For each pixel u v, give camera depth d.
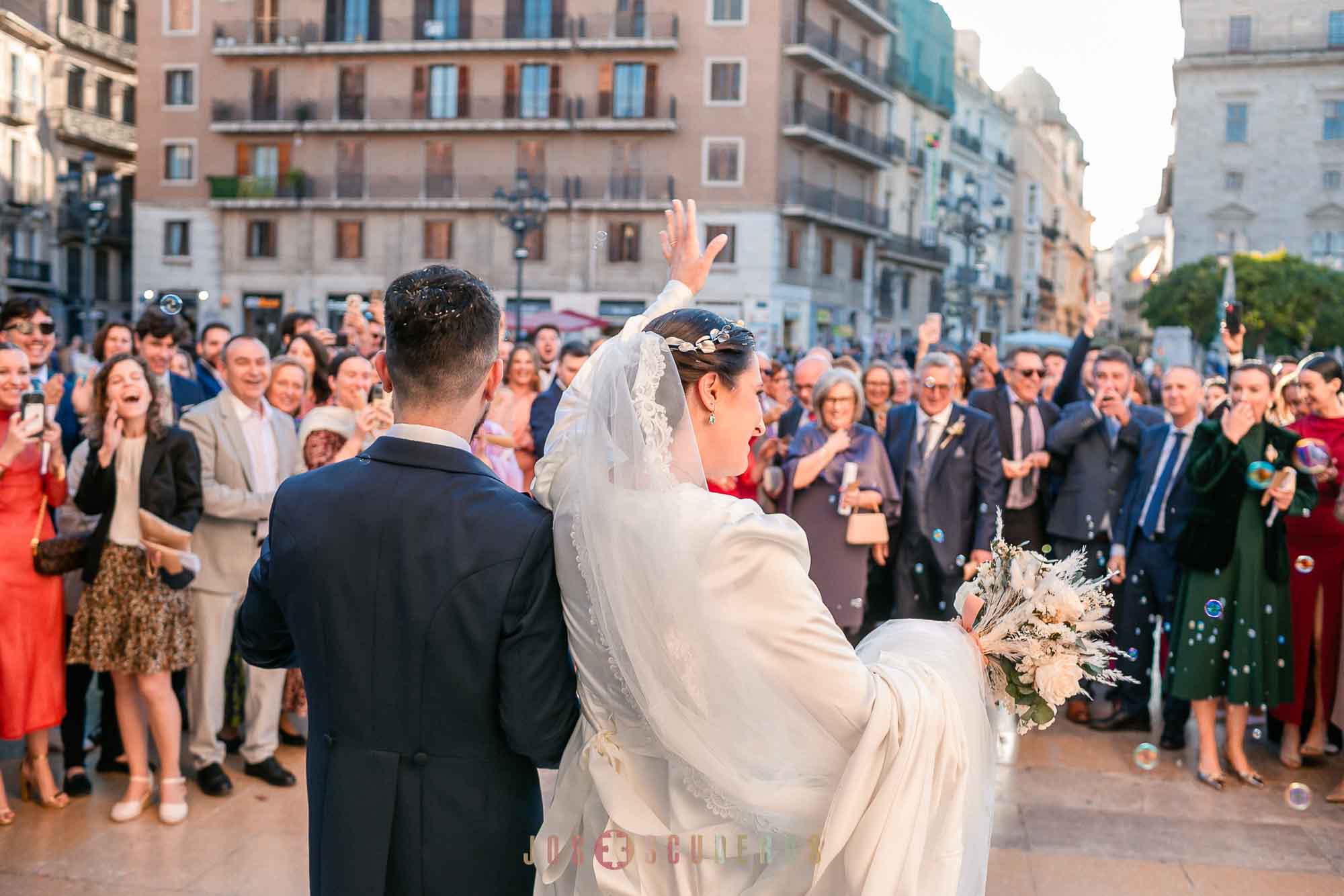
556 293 32.84
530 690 1.69
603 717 1.77
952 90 45.03
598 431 1.72
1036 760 5.03
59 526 4.62
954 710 1.80
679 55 32.03
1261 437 4.58
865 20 36.56
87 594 4.04
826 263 35.16
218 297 34.25
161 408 4.04
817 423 5.01
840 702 1.66
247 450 4.43
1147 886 3.69
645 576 1.63
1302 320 24.05
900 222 40.75
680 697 1.64
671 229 2.33
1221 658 4.65
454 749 1.72
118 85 34.56
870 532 4.77
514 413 6.77
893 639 1.98
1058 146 60.88
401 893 1.72
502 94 33.00
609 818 1.77
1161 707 6.00
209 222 34.22
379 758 1.73
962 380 7.72
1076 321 66.88
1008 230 52.81
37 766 4.17
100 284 36.03
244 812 4.17
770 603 1.64
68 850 3.80
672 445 1.76
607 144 32.59
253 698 4.50
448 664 1.69
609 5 32.28
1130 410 5.88
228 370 4.45
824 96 34.62
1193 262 24.98
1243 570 4.61
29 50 29.52
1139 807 4.43
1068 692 1.92
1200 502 4.64
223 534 4.32
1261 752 5.20
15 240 31.25
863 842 1.69
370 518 1.74
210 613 4.30
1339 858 3.93
